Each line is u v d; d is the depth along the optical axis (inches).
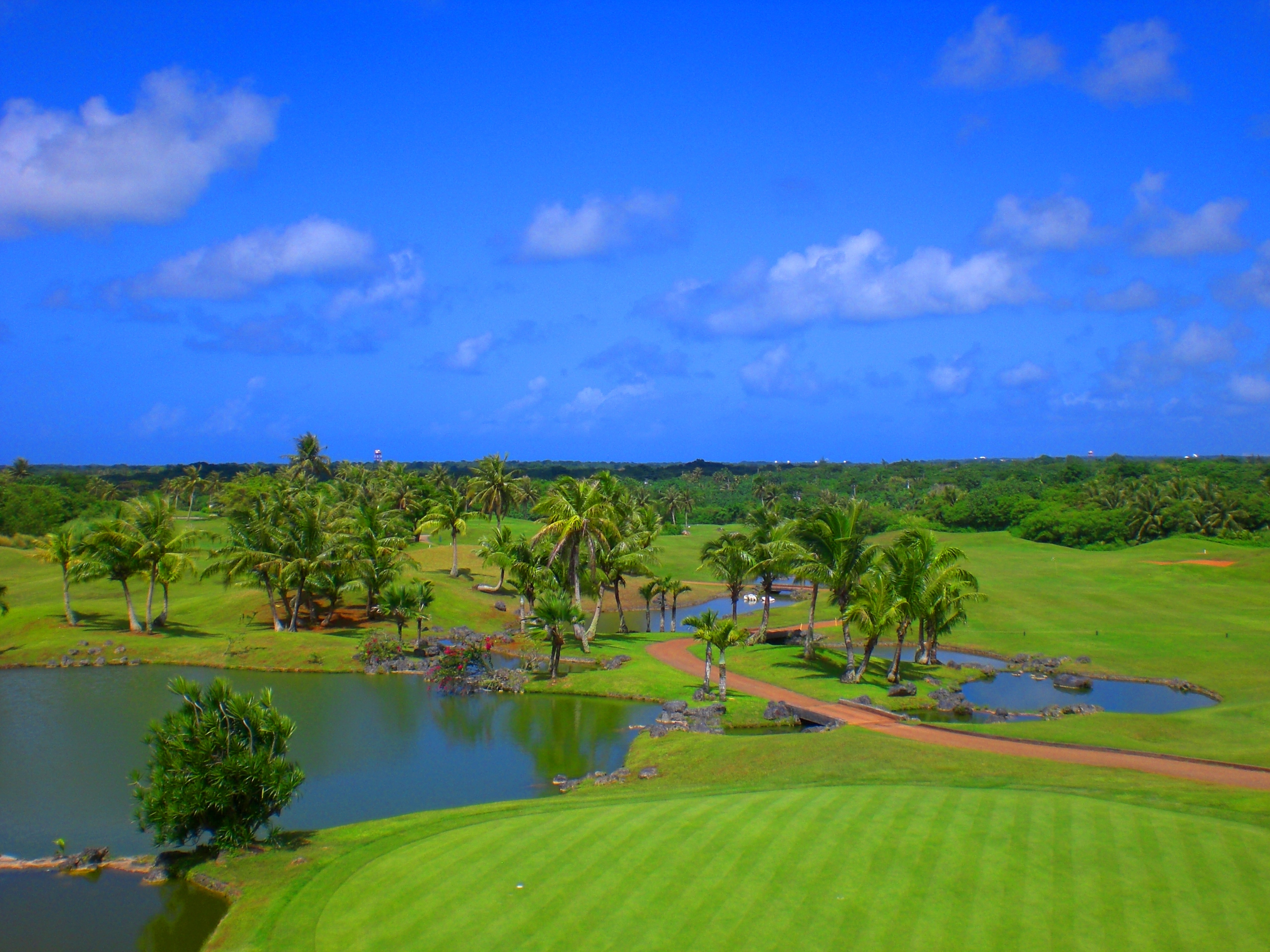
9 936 967.0
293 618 2994.6
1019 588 3865.7
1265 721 1733.5
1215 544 5191.9
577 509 2731.3
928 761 1402.6
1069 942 743.7
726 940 773.9
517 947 784.9
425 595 2795.3
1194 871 866.1
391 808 1418.6
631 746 1768.0
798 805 1103.6
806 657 2495.1
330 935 847.7
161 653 2706.7
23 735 1841.8
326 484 5895.7
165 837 1111.6
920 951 741.3
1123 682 2438.5
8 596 3447.3
